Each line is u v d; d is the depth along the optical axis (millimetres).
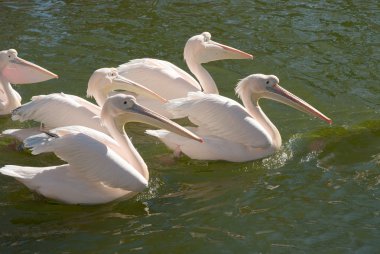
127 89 11273
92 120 10539
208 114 10758
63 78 13453
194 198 9758
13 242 8539
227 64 14633
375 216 9398
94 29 15797
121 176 9227
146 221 9125
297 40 15727
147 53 14812
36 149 9102
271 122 11641
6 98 12156
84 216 9180
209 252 8492
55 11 16703
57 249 8438
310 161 10945
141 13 16891
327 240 8805
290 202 9727
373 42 15641
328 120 11039
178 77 12109
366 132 11898
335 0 17984
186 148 10727
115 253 8414
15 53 11984
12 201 9398
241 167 10703
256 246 8641
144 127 11844
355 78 14070
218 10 17234
